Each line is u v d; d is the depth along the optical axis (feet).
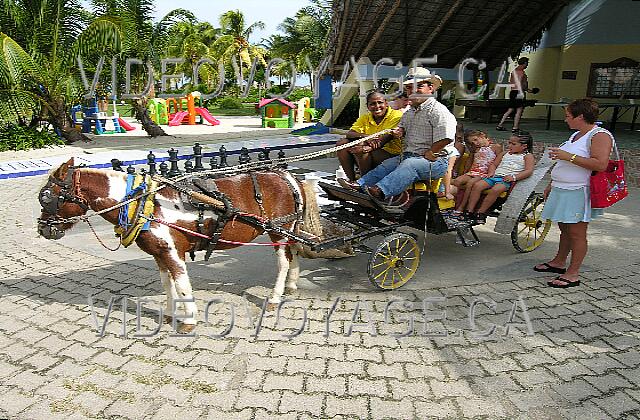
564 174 19.21
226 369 14.26
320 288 19.71
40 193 15.08
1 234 26.55
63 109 62.64
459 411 12.57
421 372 14.17
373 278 18.84
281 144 61.21
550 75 68.03
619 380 13.84
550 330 16.52
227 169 17.21
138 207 15.23
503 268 22.00
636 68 61.82
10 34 58.08
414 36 52.54
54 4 58.80
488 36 56.80
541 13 57.16
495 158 23.24
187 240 16.22
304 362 14.61
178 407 12.67
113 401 12.91
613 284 20.30
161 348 15.34
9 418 12.28
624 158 38.99
